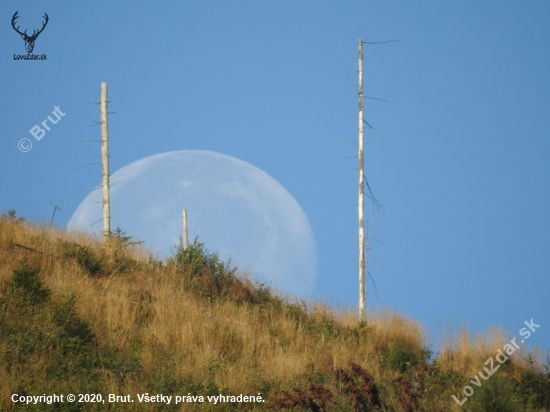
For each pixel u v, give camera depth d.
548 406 46.91
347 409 38.44
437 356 58.69
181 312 58.22
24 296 51.00
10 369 39.78
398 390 44.56
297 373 48.50
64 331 46.19
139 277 66.06
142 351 47.94
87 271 64.19
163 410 38.16
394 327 63.69
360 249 70.69
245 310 64.94
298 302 70.56
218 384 43.91
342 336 62.41
